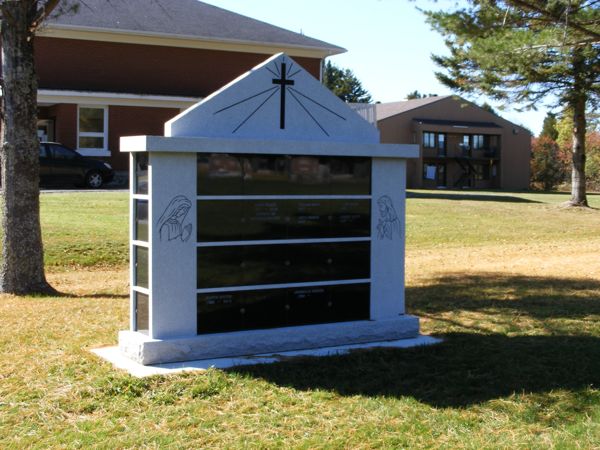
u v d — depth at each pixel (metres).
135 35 30.56
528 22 14.29
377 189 7.42
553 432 5.11
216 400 5.61
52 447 4.74
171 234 6.44
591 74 20.39
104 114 29.33
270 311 6.93
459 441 4.93
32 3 9.91
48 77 29.47
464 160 55.56
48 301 9.62
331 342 7.16
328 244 7.19
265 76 6.95
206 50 32.00
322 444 4.84
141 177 6.62
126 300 9.84
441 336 7.71
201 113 6.64
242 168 6.71
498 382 6.12
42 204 18.97
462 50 21.39
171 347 6.42
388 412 5.42
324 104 7.27
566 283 11.43
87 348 6.98
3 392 5.68
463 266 13.62
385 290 7.54
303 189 7.02
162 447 4.76
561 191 54.81
